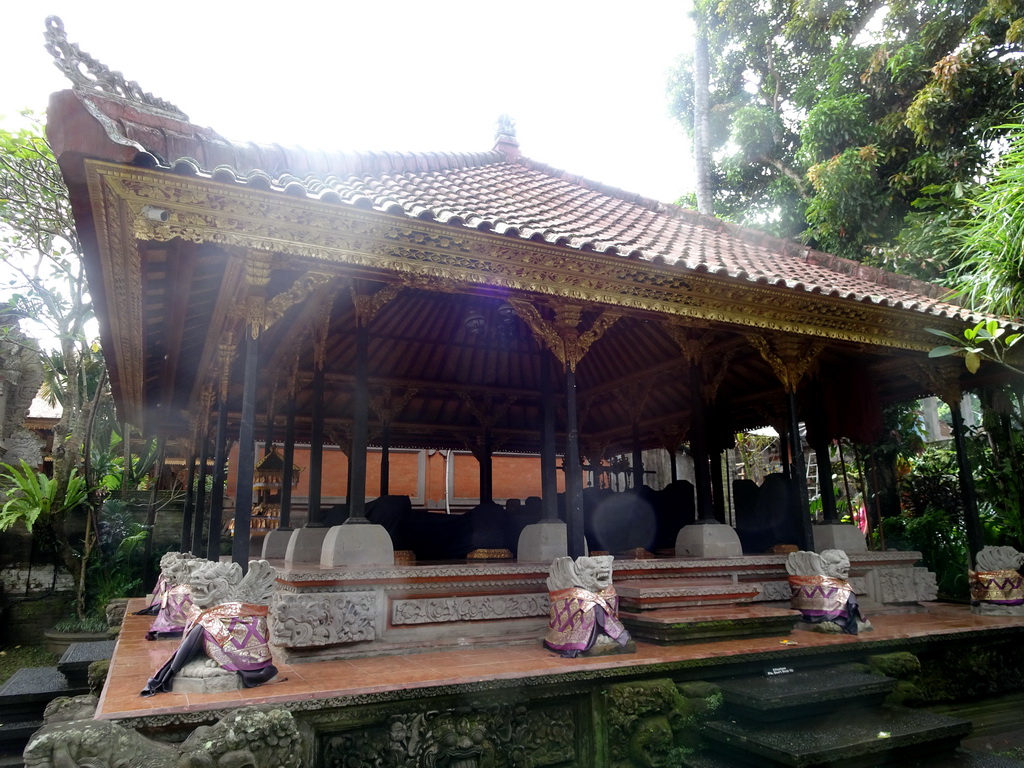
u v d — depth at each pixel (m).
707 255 7.27
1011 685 6.43
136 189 3.89
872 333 7.31
